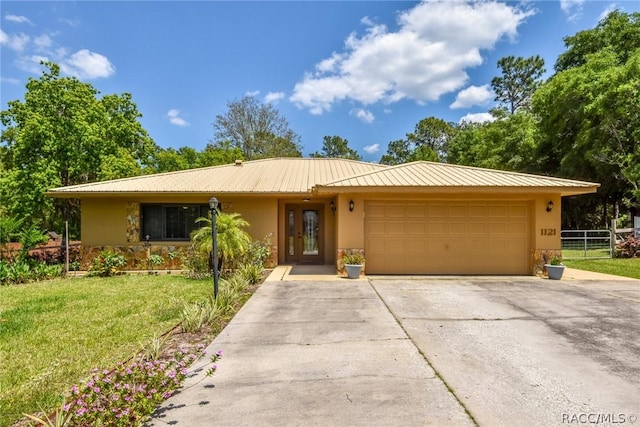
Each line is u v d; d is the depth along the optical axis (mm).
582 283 9734
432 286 9320
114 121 22922
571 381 3881
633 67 16719
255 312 6797
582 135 20266
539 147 25438
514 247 11195
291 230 14508
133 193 12469
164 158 31656
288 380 3932
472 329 5695
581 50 23938
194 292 8711
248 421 3135
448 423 3094
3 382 4008
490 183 10383
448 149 46531
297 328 5793
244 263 11430
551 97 21781
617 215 26484
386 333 5512
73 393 3117
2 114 20109
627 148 19000
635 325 5887
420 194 10797
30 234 13156
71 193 12367
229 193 12547
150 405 3133
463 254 11195
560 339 5215
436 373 4086
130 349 4949
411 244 11219
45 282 10656
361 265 10625
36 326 6000
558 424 3082
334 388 3740
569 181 10680
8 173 19531
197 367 4270
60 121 19781
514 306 7164
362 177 11188
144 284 10000
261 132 36938
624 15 22219
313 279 10453
